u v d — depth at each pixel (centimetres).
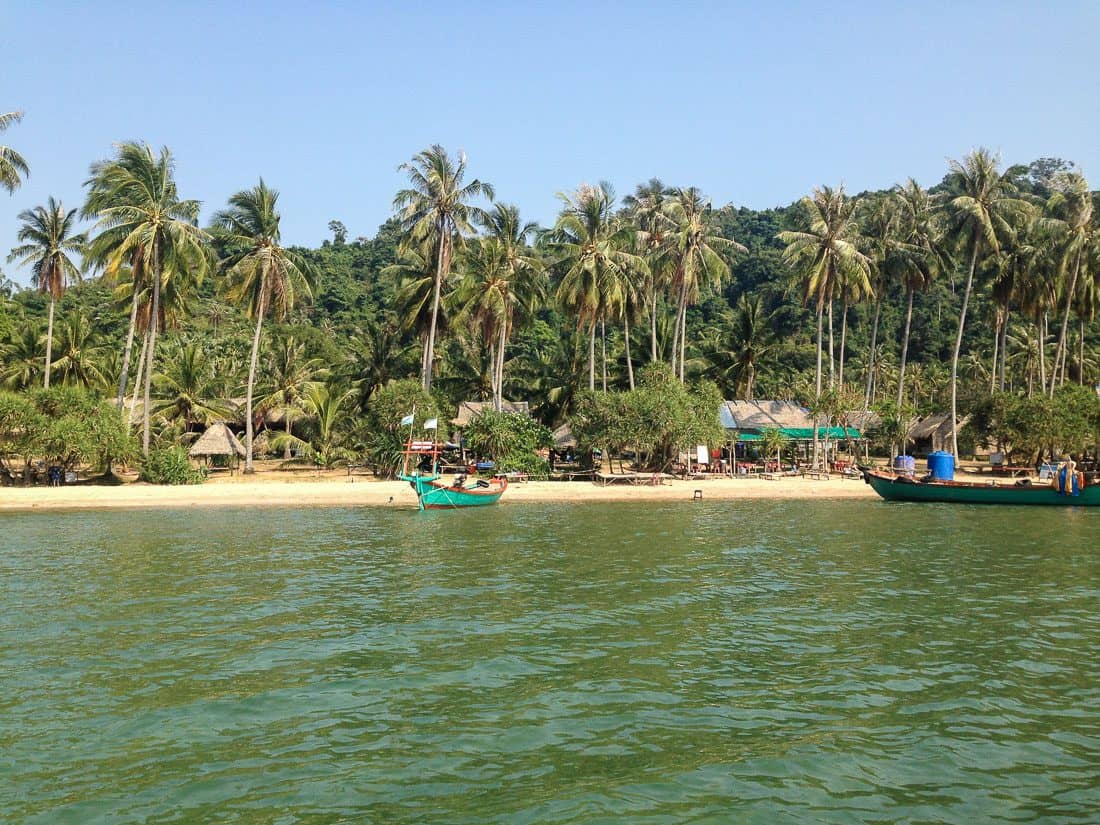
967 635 1769
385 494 4953
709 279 6750
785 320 11556
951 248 6525
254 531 3509
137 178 5206
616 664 1566
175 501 4744
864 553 2852
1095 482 4403
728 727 1262
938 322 10975
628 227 6178
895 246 6694
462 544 3095
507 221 6175
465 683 1459
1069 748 1187
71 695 1400
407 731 1248
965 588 2247
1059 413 5769
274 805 1024
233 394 7606
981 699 1381
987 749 1184
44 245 6028
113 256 5009
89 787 1071
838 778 1095
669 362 7669
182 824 980
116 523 3822
